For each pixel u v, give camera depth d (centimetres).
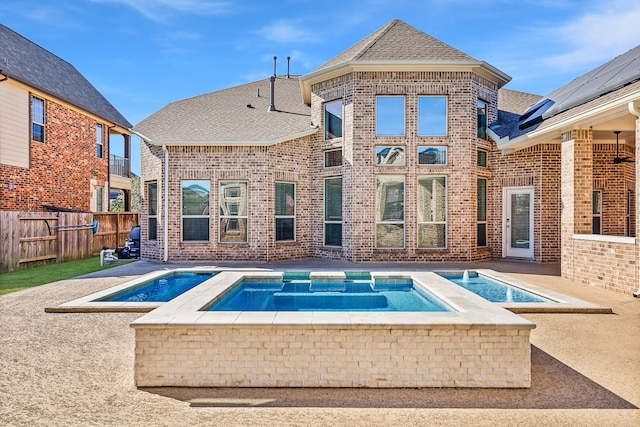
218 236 1382
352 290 928
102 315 698
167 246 1381
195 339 438
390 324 432
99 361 496
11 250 1232
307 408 392
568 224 1028
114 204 2888
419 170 1343
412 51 1363
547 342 562
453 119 1342
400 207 1358
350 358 438
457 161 1341
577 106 1023
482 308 520
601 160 1358
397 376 436
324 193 1446
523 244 1388
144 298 861
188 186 1392
